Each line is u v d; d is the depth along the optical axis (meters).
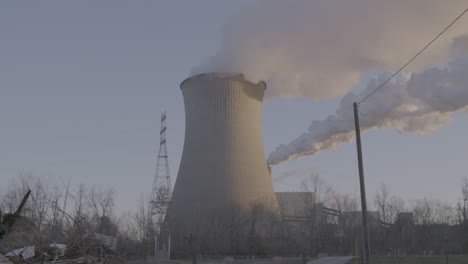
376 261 34.28
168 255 37.03
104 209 39.25
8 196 32.88
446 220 59.22
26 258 9.94
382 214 60.44
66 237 11.18
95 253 10.41
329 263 32.50
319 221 55.41
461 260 35.84
